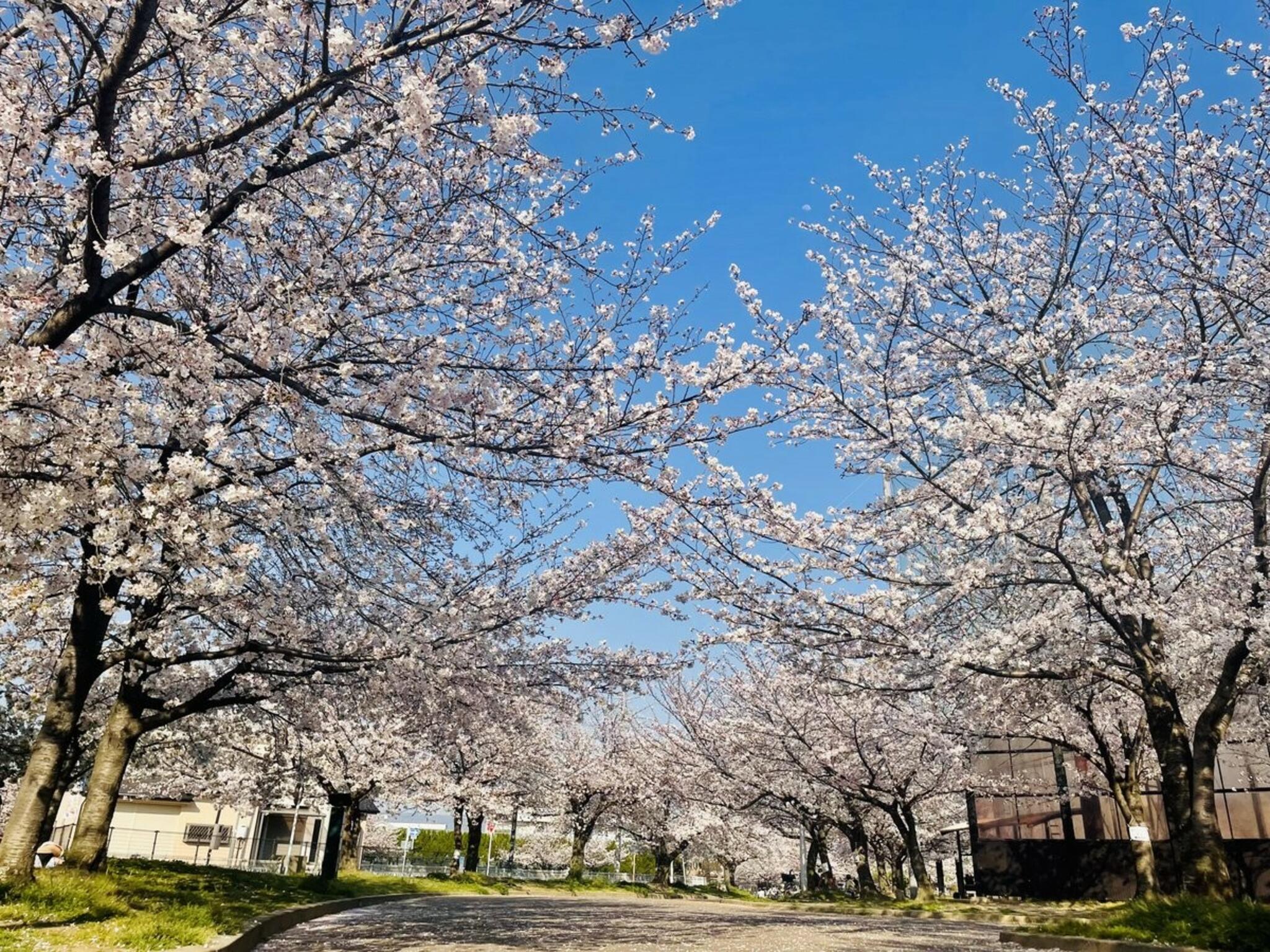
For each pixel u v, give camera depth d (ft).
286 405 22.76
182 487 19.92
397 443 24.30
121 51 18.75
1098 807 74.74
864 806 81.97
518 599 37.01
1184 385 31.24
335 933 36.76
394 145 21.42
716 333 28.04
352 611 33.73
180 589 28.99
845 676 41.11
